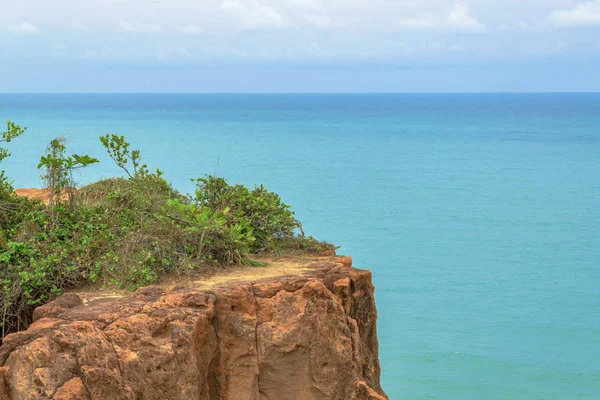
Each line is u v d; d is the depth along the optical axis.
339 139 149.12
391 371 28.22
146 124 188.25
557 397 26.16
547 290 40.38
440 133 177.50
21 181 45.50
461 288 40.38
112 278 12.82
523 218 63.41
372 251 48.66
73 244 13.33
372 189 77.31
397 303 37.38
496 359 29.52
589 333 32.97
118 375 10.19
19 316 12.38
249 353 11.68
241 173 82.56
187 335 10.98
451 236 54.81
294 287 12.24
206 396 11.49
